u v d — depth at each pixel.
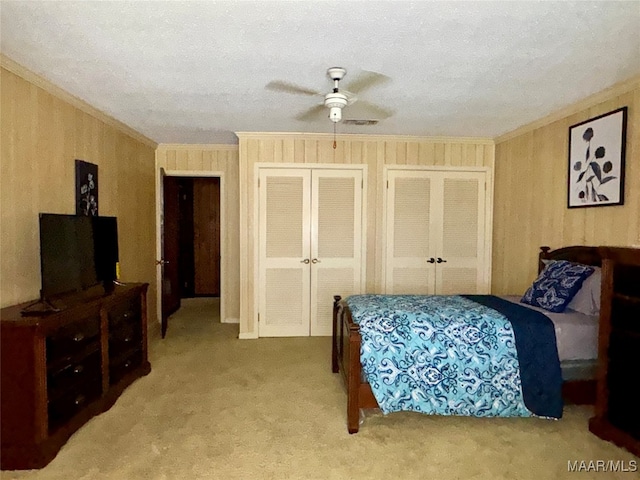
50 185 3.07
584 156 3.48
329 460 2.41
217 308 6.78
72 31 2.19
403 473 2.29
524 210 4.44
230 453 2.47
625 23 2.10
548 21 2.08
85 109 3.54
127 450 2.49
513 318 2.92
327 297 5.06
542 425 2.86
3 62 2.51
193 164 5.59
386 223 5.05
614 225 3.20
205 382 3.59
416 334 2.80
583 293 3.12
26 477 2.22
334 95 2.82
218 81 2.96
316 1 1.88
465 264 5.14
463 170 5.08
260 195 4.93
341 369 3.56
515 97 3.38
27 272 2.81
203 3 1.90
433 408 2.76
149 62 2.61
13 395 2.30
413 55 2.51
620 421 2.56
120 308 3.32
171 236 6.30
